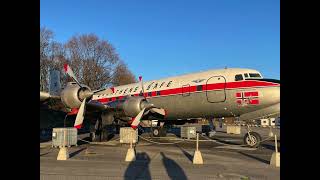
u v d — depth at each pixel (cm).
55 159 1143
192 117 1881
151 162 1077
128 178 786
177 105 1855
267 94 1542
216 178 793
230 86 1653
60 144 1614
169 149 1527
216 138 2447
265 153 1364
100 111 1789
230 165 1018
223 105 1680
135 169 923
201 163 1043
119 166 978
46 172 861
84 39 5497
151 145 1777
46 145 1736
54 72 2217
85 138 2192
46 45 5003
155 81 2050
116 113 1817
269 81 1579
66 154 1143
